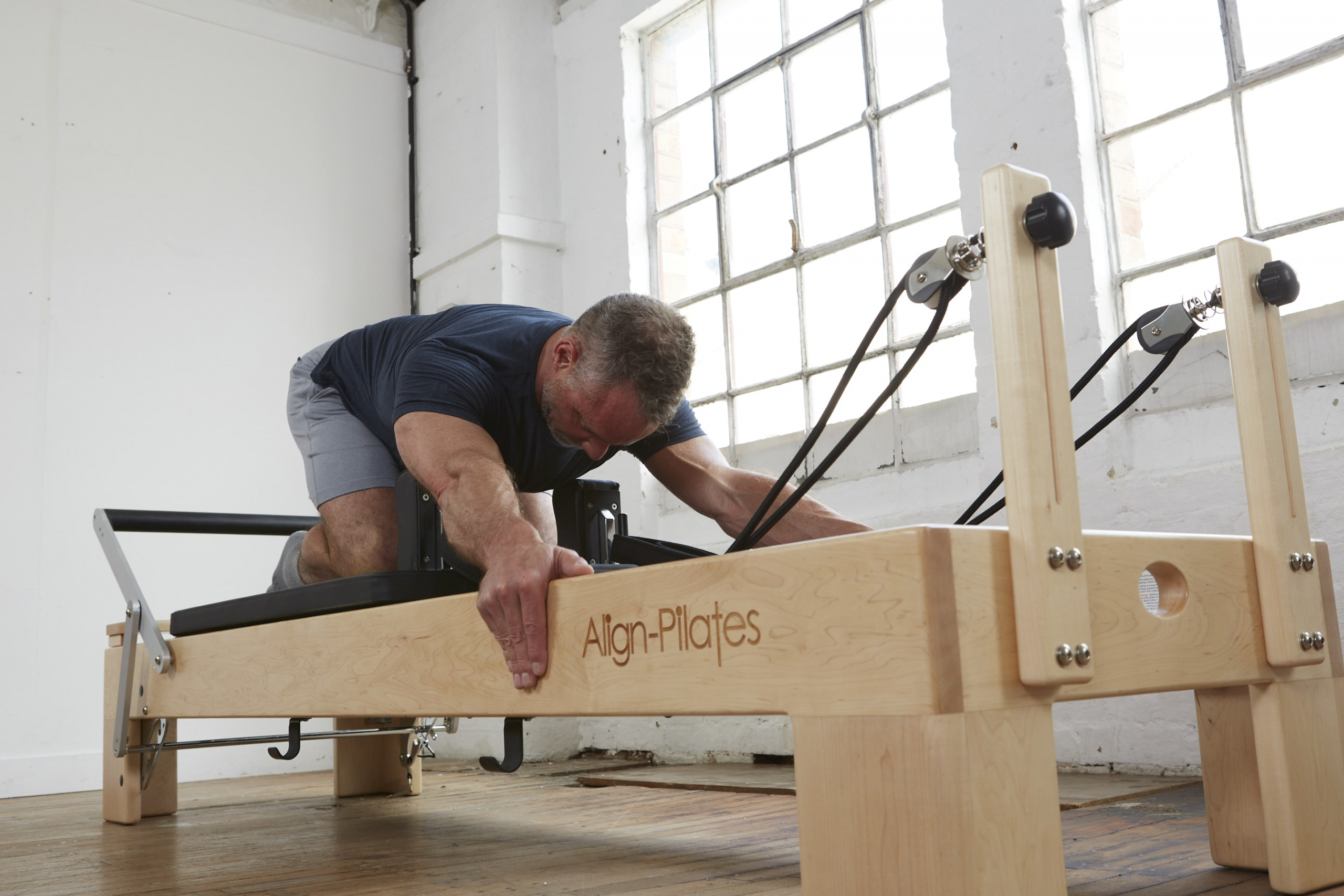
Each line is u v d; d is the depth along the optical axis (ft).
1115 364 8.56
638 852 5.57
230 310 13.52
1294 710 3.82
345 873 5.18
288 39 14.64
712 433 12.42
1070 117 8.82
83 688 11.60
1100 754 8.19
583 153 14.07
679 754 11.50
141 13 13.44
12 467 11.62
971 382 9.88
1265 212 8.05
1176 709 7.73
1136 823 5.64
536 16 14.60
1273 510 3.78
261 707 5.46
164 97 13.48
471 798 8.46
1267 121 8.08
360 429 6.56
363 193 15.05
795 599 2.96
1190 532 7.77
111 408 12.39
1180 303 4.13
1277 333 3.98
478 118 14.33
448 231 14.69
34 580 11.53
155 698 6.86
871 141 10.98
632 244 13.30
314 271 14.38
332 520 6.48
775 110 12.11
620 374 4.89
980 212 9.36
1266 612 3.77
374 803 8.39
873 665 2.76
